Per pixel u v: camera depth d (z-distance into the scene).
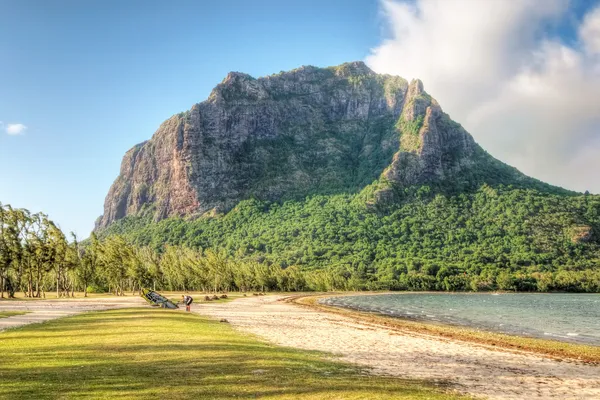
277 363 21.31
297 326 45.72
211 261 157.12
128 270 126.50
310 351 27.81
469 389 19.25
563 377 24.27
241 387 16.14
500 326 59.53
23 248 101.81
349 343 33.88
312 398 15.07
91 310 55.81
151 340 27.11
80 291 154.38
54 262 108.94
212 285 160.50
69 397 14.03
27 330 31.81
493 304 122.12
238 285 176.00
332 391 16.16
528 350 35.47
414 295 187.12
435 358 28.64
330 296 162.25
